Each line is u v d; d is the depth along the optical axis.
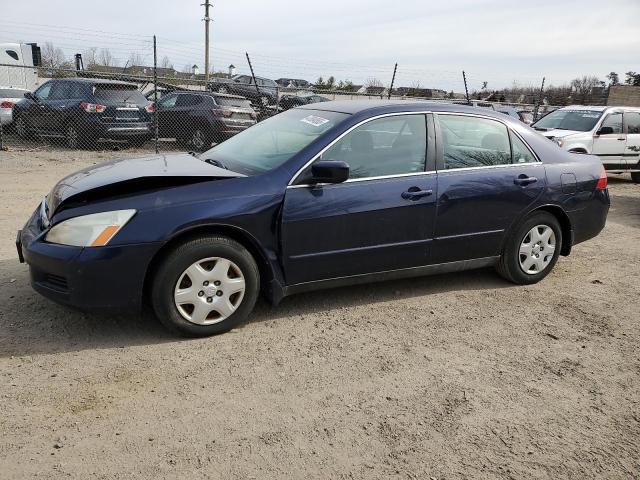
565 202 5.07
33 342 3.59
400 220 4.26
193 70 29.92
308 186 3.93
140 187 3.64
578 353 3.87
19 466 2.46
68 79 13.45
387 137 4.29
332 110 4.52
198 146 14.38
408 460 2.66
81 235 3.42
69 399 2.99
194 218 3.55
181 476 2.46
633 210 9.49
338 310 4.38
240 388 3.19
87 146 13.48
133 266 3.46
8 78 21.00
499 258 4.95
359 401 3.13
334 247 4.05
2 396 2.98
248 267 3.79
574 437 2.91
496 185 4.68
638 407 3.22
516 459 2.71
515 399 3.24
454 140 4.58
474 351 3.81
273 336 3.87
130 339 3.70
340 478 2.51
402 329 4.10
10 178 9.52
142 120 13.55
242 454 2.63
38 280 3.59
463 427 2.94
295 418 2.94
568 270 5.74
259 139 4.61
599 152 12.00
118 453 2.59
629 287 5.28
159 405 2.98
